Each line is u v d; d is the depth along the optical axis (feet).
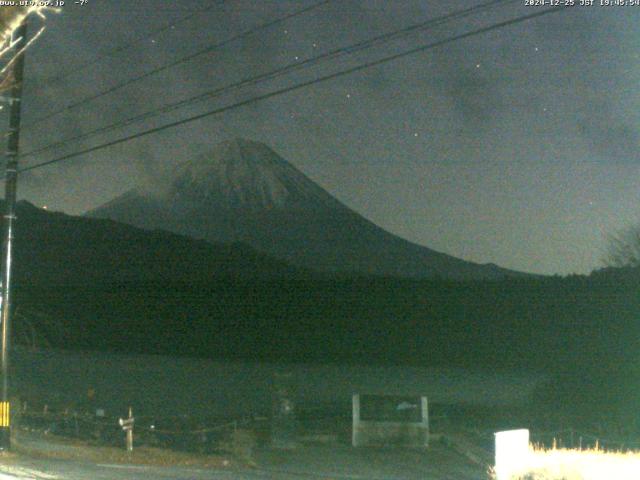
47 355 183.83
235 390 135.44
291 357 187.11
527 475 45.03
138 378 150.41
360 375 154.30
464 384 138.82
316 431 87.45
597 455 53.42
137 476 48.49
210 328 211.20
